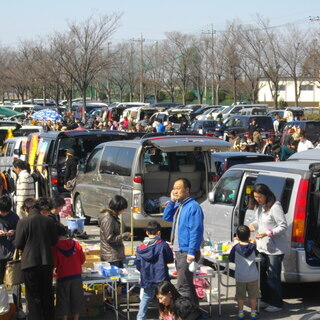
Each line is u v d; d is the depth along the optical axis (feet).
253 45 159.22
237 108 137.39
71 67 147.13
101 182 43.80
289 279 27.66
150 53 212.64
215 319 26.53
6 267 24.59
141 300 25.35
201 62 194.80
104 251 27.86
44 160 52.70
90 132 53.26
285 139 68.33
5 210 26.76
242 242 26.45
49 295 24.40
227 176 32.55
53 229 24.23
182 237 25.40
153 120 125.59
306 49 147.13
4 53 224.74
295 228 27.37
